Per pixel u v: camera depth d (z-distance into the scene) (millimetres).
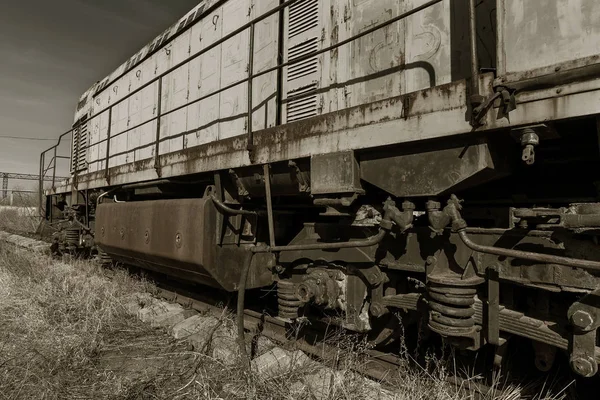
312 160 3299
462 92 2385
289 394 3062
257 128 4844
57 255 9930
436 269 2779
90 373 3701
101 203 7086
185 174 4879
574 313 2143
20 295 5871
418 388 2844
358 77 3723
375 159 3004
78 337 4387
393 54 3471
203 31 6109
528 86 2117
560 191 2986
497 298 2529
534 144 2137
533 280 2375
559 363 3086
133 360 4031
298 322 3941
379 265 3223
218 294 5715
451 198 2602
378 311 3148
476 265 2639
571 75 1972
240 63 5223
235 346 3922
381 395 2902
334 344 3656
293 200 4883
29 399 3250
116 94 9070
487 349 3361
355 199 3119
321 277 3363
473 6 2316
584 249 2217
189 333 4477
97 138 9906
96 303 5520
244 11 5242
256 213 4410
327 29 4051
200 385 3242
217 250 4281
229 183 4535
